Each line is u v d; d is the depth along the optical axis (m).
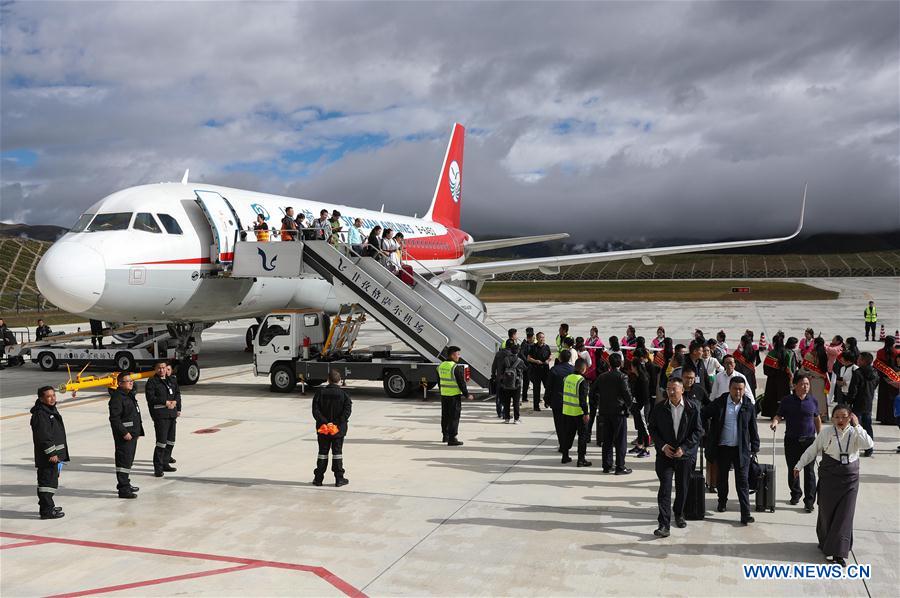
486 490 10.60
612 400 11.43
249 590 7.14
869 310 34.38
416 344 18.98
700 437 8.68
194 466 12.14
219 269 21.27
